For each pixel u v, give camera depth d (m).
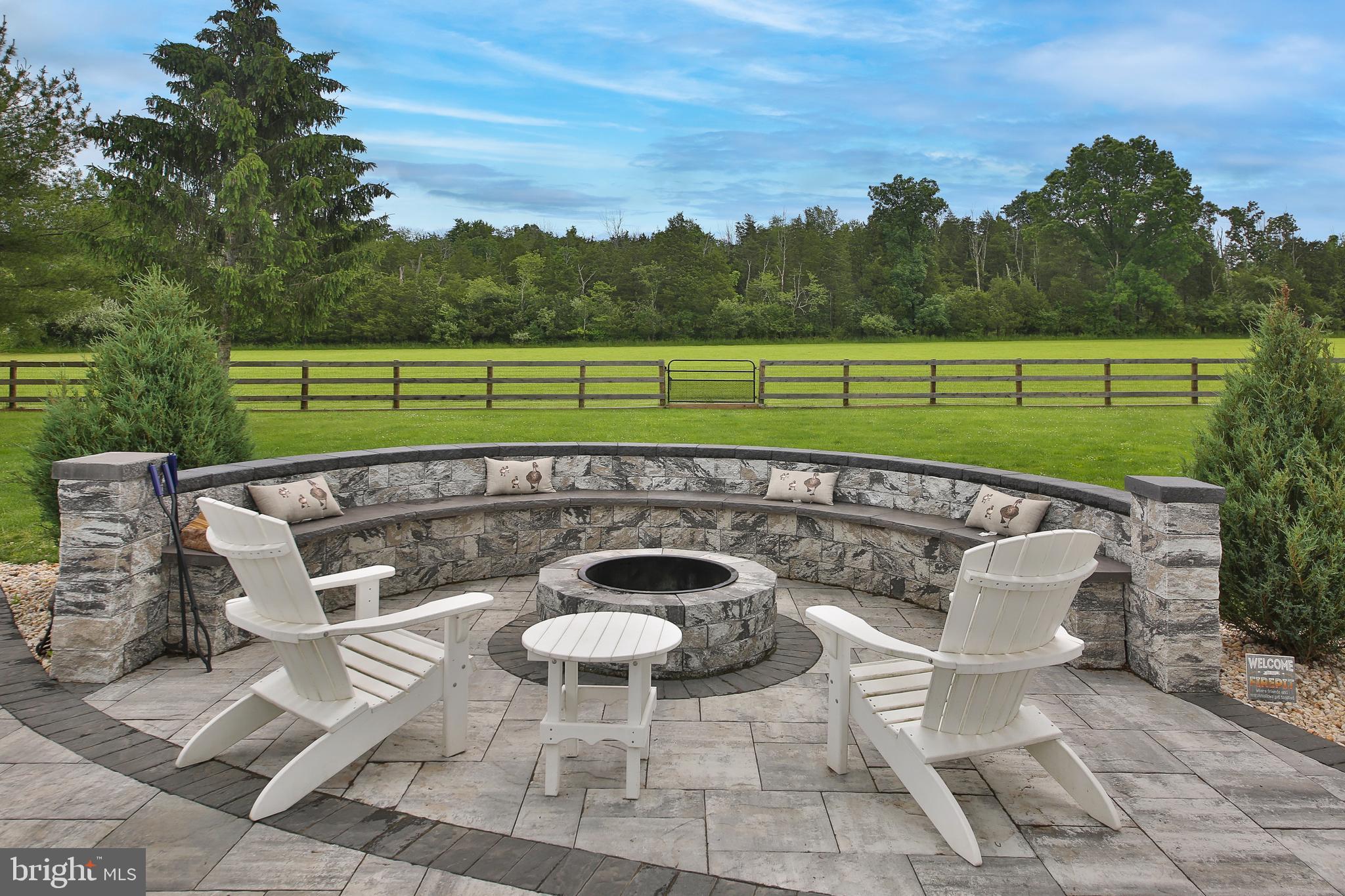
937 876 2.32
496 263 63.88
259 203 16.33
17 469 9.63
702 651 3.97
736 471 6.55
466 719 3.11
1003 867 2.37
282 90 17.41
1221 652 3.79
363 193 18.19
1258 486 4.38
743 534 6.14
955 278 63.47
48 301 13.87
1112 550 4.45
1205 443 4.68
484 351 40.78
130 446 5.34
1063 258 57.97
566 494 6.29
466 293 54.28
